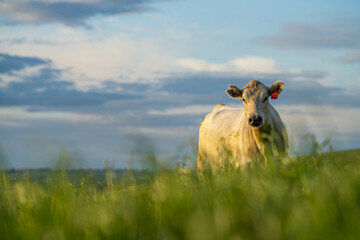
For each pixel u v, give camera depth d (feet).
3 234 8.19
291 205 7.60
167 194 9.57
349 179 9.46
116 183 11.03
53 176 10.31
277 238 6.34
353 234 6.08
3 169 11.04
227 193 9.28
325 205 7.39
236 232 6.84
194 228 6.68
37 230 8.25
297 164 10.78
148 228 8.11
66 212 9.34
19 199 11.27
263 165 13.01
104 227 8.35
